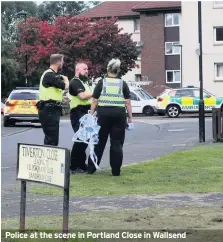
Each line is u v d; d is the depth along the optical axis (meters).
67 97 27.61
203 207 18.59
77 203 19.45
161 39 122.88
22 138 50.16
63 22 114.12
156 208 18.47
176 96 86.19
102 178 24.84
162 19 122.69
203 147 37.88
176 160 30.75
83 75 25.98
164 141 44.44
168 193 21.22
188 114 94.31
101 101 25.27
